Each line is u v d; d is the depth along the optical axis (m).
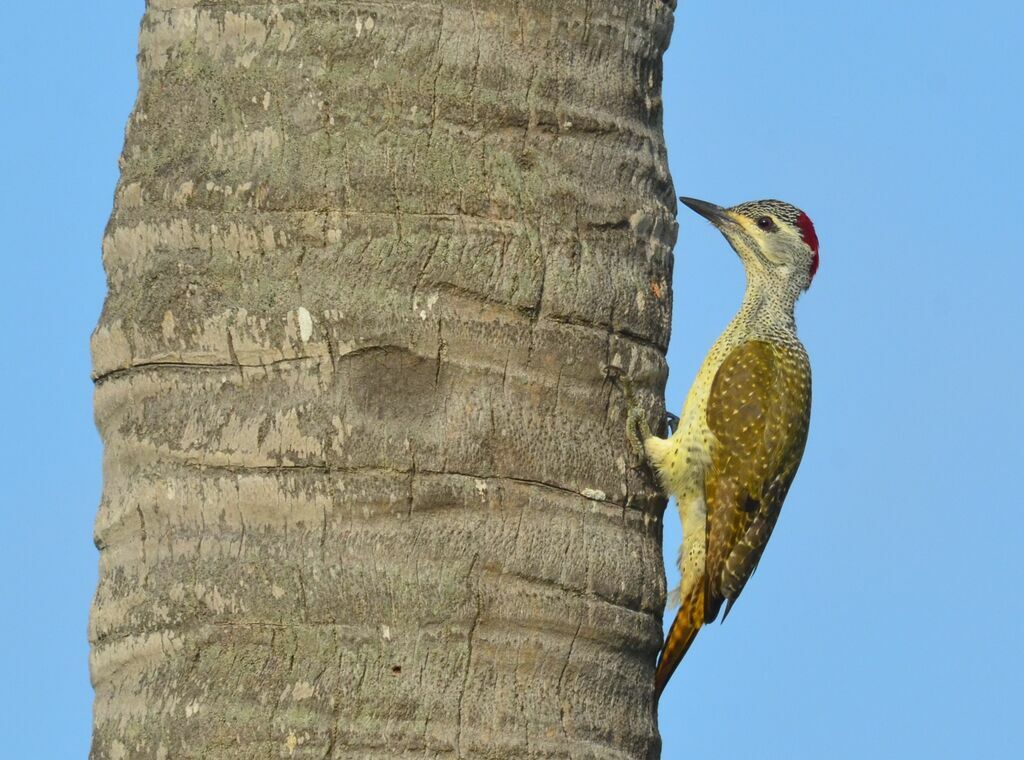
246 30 9.92
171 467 9.45
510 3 10.14
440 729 8.97
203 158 9.87
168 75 10.20
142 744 9.17
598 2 10.61
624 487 10.38
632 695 10.07
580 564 9.77
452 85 9.87
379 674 8.95
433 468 9.31
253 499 9.23
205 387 9.55
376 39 9.77
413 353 9.43
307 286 9.45
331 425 9.23
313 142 9.66
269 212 9.59
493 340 9.71
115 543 9.87
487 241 9.77
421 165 9.70
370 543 9.12
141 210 10.04
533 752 9.20
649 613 10.41
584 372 10.16
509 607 9.35
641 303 10.73
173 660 9.23
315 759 8.77
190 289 9.62
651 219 10.95
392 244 9.55
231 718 8.91
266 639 9.02
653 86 11.37
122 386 9.91
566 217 10.22
